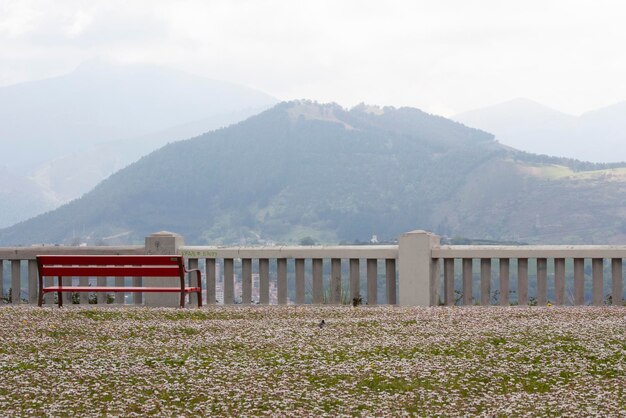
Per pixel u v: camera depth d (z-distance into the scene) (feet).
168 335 43.14
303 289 59.67
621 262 56.49
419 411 26.68
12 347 39.34
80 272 58.29
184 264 60.64
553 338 39.99
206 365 34.32
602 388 29.55
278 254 59.41
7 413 26.27
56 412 26.55
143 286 61.05
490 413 26.27
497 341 39.58
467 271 58.18
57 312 53.93
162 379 31.65
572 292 57.77
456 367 33.45
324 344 39.58
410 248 57.62
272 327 46.01
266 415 26.30
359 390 29.76
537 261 57.21
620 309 53.36
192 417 26.13
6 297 63.36
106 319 50.29
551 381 30.91
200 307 57.93
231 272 60.59
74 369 33.63
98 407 27.30
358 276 59.52
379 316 50.85
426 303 57.62
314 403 27.76
